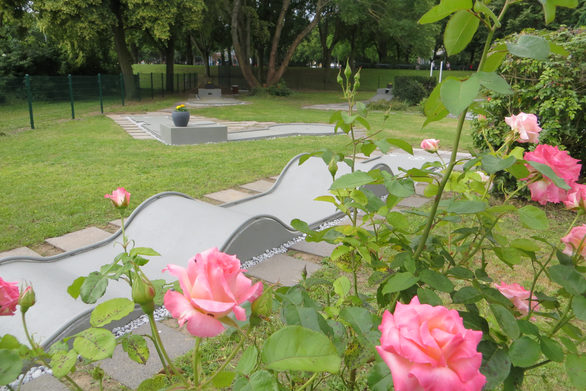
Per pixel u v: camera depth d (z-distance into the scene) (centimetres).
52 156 990
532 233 542
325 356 77
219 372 89
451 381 63
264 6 3503
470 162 115
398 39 3078
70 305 317
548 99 613
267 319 88
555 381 266
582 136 634
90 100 2252
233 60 6975
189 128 1204
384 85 4094
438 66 4709
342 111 164
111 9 2320
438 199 123
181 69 4731
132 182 774
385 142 150
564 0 89
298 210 607
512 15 3400
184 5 2381
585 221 595
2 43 2684
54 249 487
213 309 68
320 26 4075
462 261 148
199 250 405
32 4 2173
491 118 658
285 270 427
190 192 723
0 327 289
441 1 92
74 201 654
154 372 272
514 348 103
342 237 154
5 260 370
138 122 1659
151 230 446
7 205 631
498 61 105
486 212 130
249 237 441
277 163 961
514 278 408
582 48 586
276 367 78
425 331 67
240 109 2289
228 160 987
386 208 149
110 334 91
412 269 123
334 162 160
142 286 86
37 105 1983
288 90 3181
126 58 2528
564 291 125
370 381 94
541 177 118
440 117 115
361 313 109
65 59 2897
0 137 1241
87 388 257
